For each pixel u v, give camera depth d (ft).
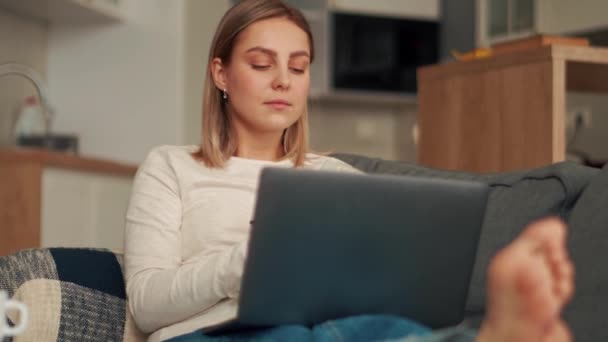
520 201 5.28
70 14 12.80
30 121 12.48
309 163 6.15
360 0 18.67
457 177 5.84
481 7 18.40
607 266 4.48
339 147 20.52
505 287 3.16
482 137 8.61
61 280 5.24
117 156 13.26
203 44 13.99
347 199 3.91
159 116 13.12
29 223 10.11
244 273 3.92
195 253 5.46
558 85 7.68
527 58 7.98
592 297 4.44
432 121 9.41
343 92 18.62
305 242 3.91
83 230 11.21
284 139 6.09
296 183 3.82
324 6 18.39
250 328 4.35
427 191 4.05
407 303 4.24
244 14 5.66
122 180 12.29
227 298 4.96
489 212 5.37
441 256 4.19
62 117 13.44
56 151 11.06
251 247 3.87
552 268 3.23
